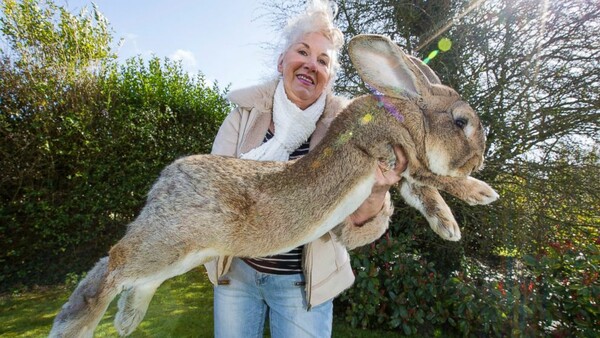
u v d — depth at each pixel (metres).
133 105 8.04
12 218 6.84
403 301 5.09
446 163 2.32
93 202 7.34
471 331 4.90
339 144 2.23
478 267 5.68
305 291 2.51
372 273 5.14
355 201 2.21
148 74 8.60
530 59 6.11
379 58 2.32
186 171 2.17
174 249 2.04
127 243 2.09
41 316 5.71
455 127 2.33
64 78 7.18
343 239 2.47
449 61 6.29
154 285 2.22
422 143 2.29
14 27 7.47
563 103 6.07
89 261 7.57
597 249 4.34
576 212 5.63
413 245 6.06
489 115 6.09
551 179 5.77
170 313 5.61
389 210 2.60
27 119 6.95
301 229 2.12
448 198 5.79
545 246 5.22
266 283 2.54
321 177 2.17
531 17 6.08
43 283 7.09
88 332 2.14
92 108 7.34
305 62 2.56
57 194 7.14
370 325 5.29
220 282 2.61
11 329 5.27
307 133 2.63
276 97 2.67
